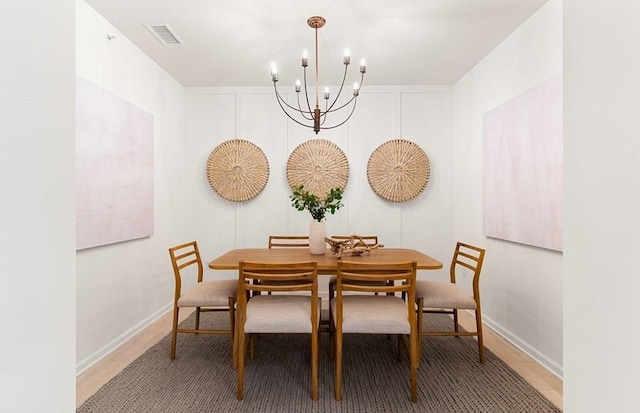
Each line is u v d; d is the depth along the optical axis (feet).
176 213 12.30
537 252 7.88
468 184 11.60
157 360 7.83
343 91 13.02
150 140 10.33
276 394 6.43
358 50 9.96
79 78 7.26
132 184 9.30
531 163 7.98
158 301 10.88
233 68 11.33
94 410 5.95
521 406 6.06
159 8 7.79
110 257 8.47
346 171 12.87
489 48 9.81
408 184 12.85
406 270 6.63
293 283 9.21
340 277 6.27
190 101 13.05
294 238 10.67
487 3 7.57
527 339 8.21
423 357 7.95
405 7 7.75
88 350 7.63
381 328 6.30
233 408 6.00
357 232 13.00
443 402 6.17
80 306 7.39
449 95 12.93
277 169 13.10
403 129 12.98
